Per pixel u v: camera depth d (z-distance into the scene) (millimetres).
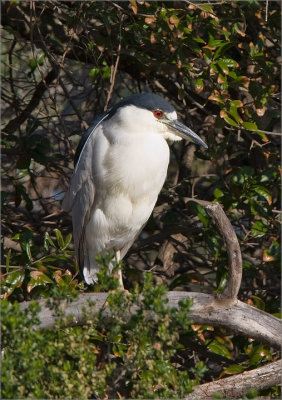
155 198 8430
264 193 8555
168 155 8297
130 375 5828
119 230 8344
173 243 9922
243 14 8445
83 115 10820
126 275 9711
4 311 5008
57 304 5383
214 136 9594
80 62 10953
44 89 10305
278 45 9547
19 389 4828
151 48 8961
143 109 8070
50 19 9805
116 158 7980
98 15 8641
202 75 8352
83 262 8406
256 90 8492
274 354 8039
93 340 7082
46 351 4992
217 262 8672
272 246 8578
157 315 5332
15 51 10500
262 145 9328
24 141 9508
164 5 8406
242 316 6375
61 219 10211
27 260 7715
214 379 8367
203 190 10695
